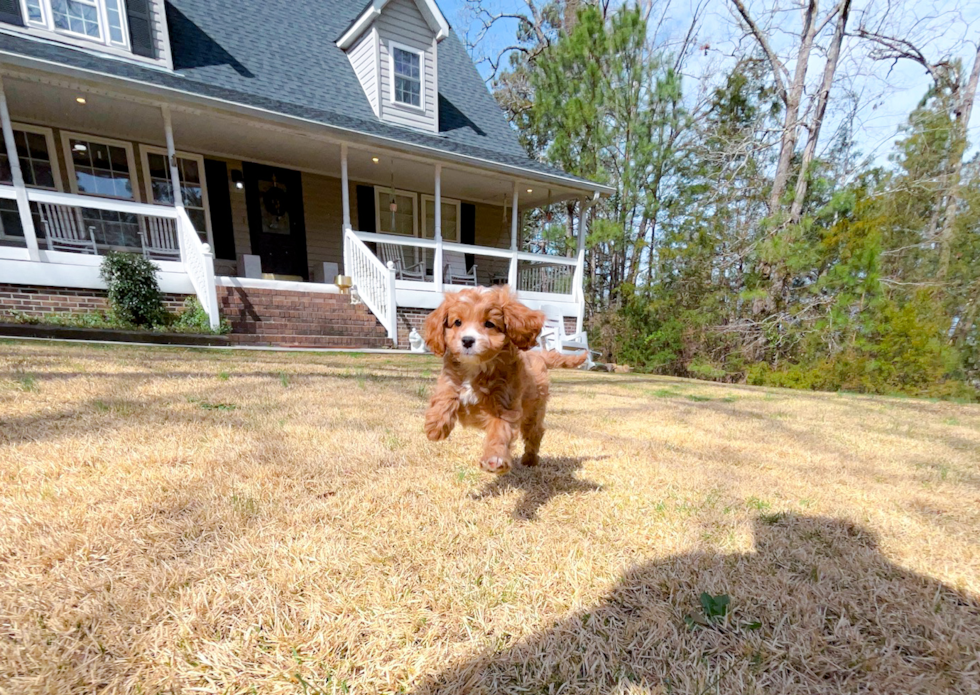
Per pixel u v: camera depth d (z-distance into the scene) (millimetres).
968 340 13094
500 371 2189
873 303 11562
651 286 15195
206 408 3363
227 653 1181
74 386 3584
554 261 13047
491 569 1613
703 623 1386
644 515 2119
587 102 14828
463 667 1185
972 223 13320
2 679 1054
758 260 13969
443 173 11867
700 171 15906
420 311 10906
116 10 8508
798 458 3340
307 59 11656
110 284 7637
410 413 3703
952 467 3299
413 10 11578
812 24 14375
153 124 9000
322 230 12312
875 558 1813
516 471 2668
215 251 10922
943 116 14703
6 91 7523
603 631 1340
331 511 1943
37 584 1371
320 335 9312
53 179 9148
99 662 1130
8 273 7160
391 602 1414
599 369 13797
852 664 1250
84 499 1854
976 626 1429
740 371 13734
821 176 15227
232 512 1851
